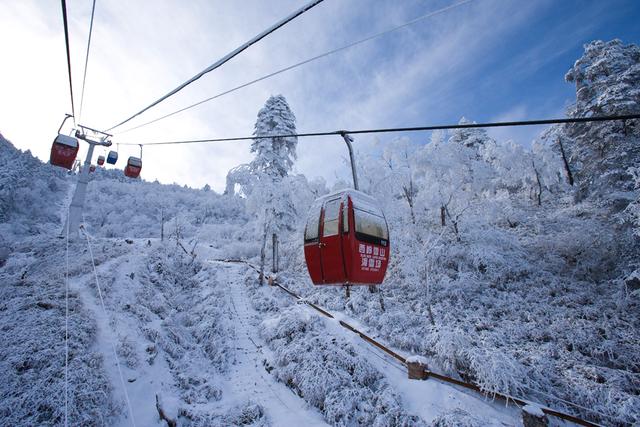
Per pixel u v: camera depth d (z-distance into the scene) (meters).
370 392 9.44
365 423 8.46
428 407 8.75
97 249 21.11
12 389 7.38
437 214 23.41
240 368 11.70
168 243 28.28
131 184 110.50
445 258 19.16
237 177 23.94
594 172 19.61
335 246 5.11
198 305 17.09
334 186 22.50
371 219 5.41
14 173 81.56
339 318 14.41
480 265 18.86
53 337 9.46
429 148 22.77
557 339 11.80
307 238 5.85
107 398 8.02
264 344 13.25
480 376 9.28
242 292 19.88
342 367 10.34
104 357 9.62
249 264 26.53
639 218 12.97
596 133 20.52
